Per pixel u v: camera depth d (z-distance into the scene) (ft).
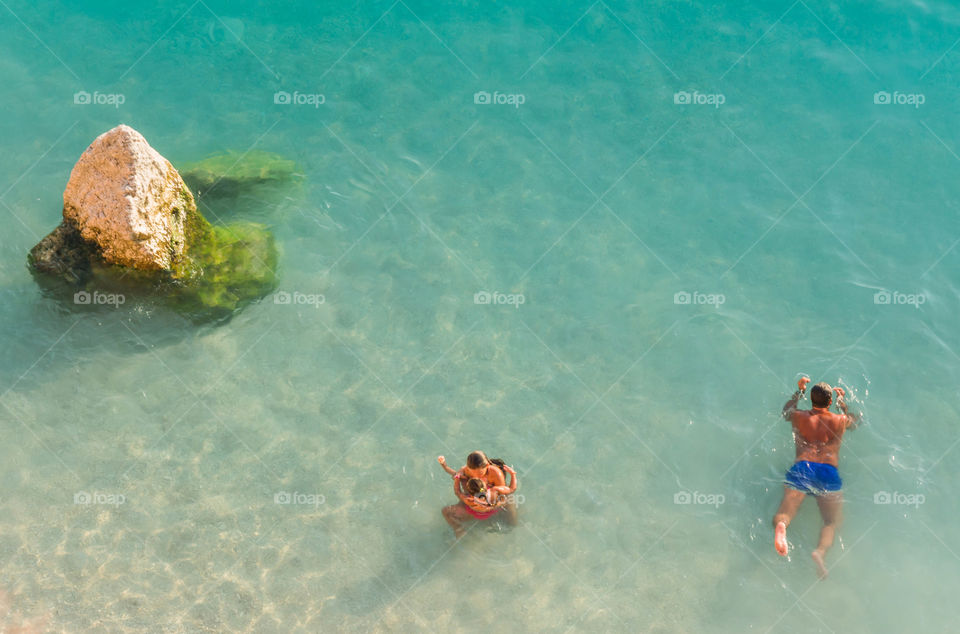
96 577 29.35
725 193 43.78
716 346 37.42
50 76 49.37
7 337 36.63
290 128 47.21
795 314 38.52
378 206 43.45
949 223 41.86
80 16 53.31
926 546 30.71
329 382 35.99
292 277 40.11
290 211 43.09
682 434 34.40
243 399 35.19
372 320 38.50
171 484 32.19
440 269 40.70
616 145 46.24
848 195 43.29
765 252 41.14
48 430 33.55
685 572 30.25
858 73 49.06
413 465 33.27
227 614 28.66
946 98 47.52
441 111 48.21
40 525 30.66
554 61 50.70
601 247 41.65
